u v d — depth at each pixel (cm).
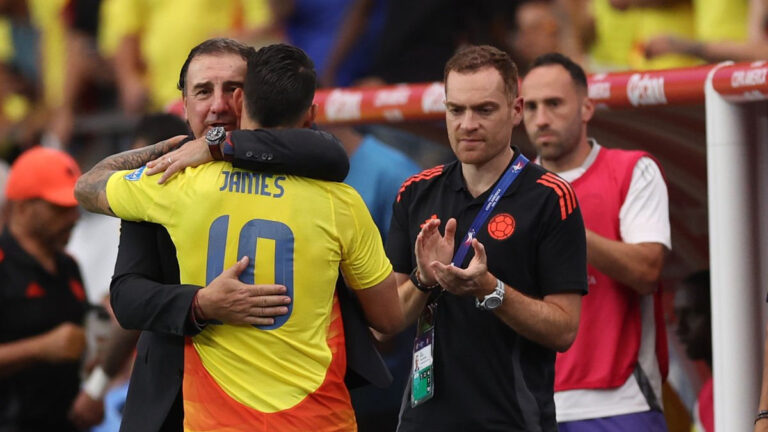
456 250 1441
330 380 1303
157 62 3145
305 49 2778
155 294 1266
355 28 2697
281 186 1279
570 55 2592
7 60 3672
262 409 1272
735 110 1580
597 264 1628
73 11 3506
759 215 1596
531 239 1416
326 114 1973
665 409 2038
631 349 1681
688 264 1952
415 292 1419
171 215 1278
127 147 3216
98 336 2031
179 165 1278
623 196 1694
